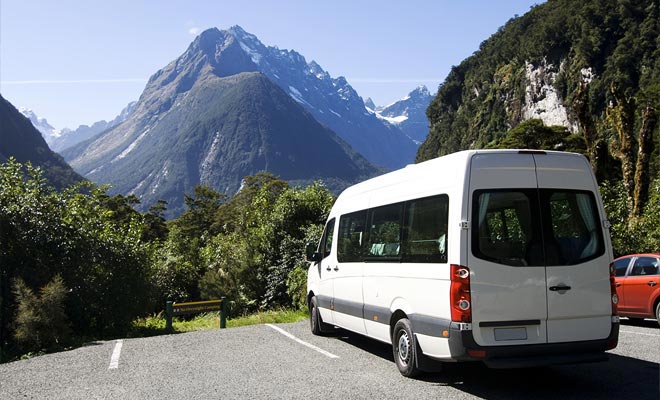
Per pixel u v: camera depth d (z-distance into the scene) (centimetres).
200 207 10450
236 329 1259
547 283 612
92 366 862
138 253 1750
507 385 668
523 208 625
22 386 740
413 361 689
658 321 1109
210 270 2809
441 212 643
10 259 1481
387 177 821
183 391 678
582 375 710
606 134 9306
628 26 14275
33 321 1283
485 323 596
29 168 1627
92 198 1775
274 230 2488
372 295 814
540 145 6662
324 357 873
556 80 15525
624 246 1898
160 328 1747
